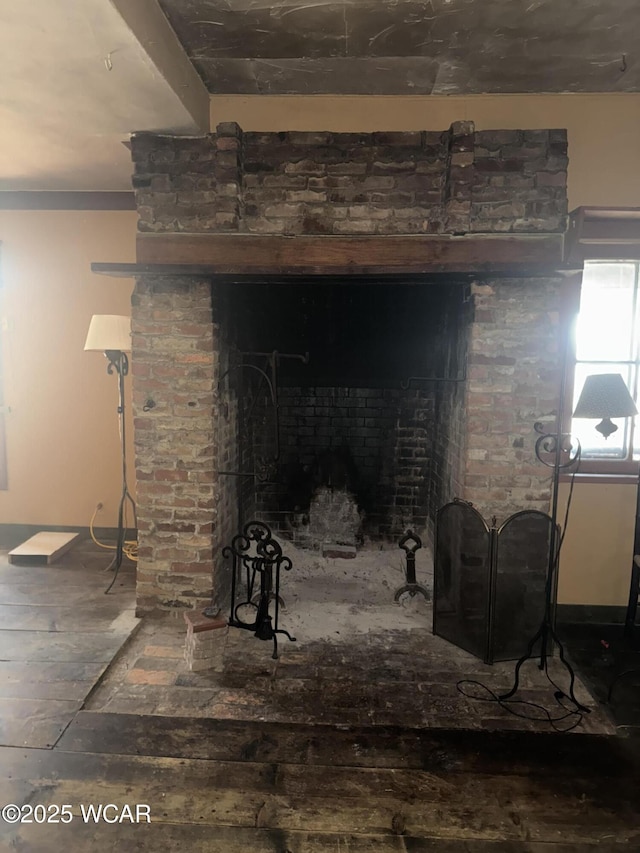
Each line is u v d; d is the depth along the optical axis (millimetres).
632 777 1814
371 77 2498
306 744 1925
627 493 2811
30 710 2068
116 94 2197
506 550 2408
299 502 3523
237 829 1592
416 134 2521
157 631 2668
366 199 2561
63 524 3896
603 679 2373
